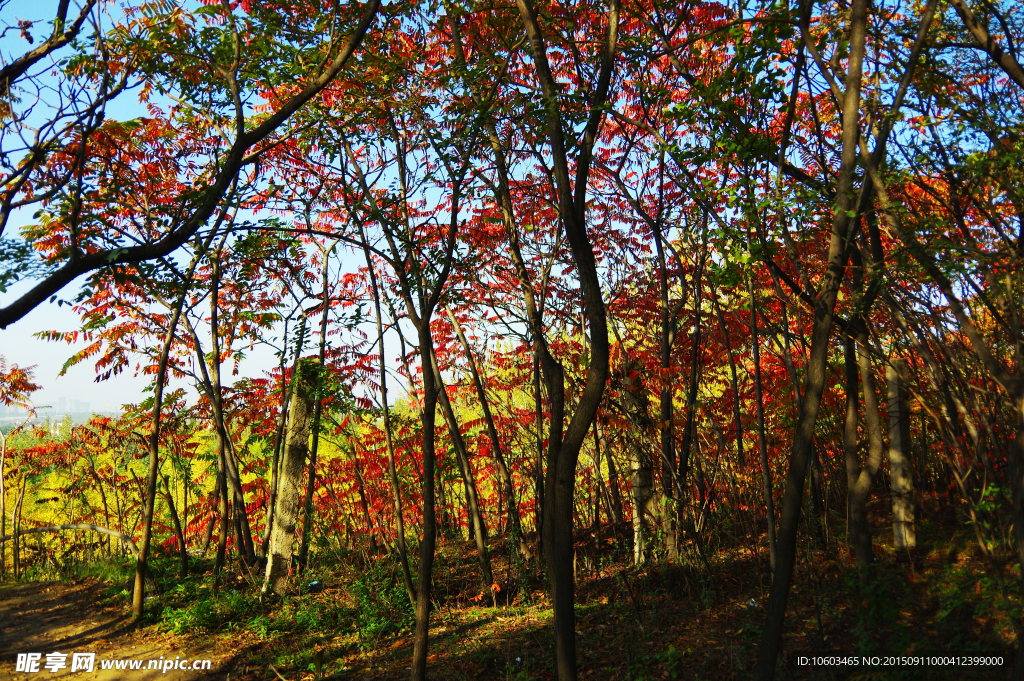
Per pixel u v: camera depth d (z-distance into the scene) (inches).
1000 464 231.5
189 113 328.5
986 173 192.1
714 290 321.1
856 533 261.0
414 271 249.9
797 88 204.4
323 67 226.8
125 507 715.4
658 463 341.7
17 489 722.8
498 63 287.9
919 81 217.0
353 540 462.3
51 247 297.7
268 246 367.2
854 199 192.5
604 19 298.7
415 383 436.5
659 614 287.0
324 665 299.9
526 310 343.3
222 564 458.0
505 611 337.7
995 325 209.6
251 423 482.0
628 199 327.6
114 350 442.9
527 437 422.0
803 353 327.6
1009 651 195.0
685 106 214.2
